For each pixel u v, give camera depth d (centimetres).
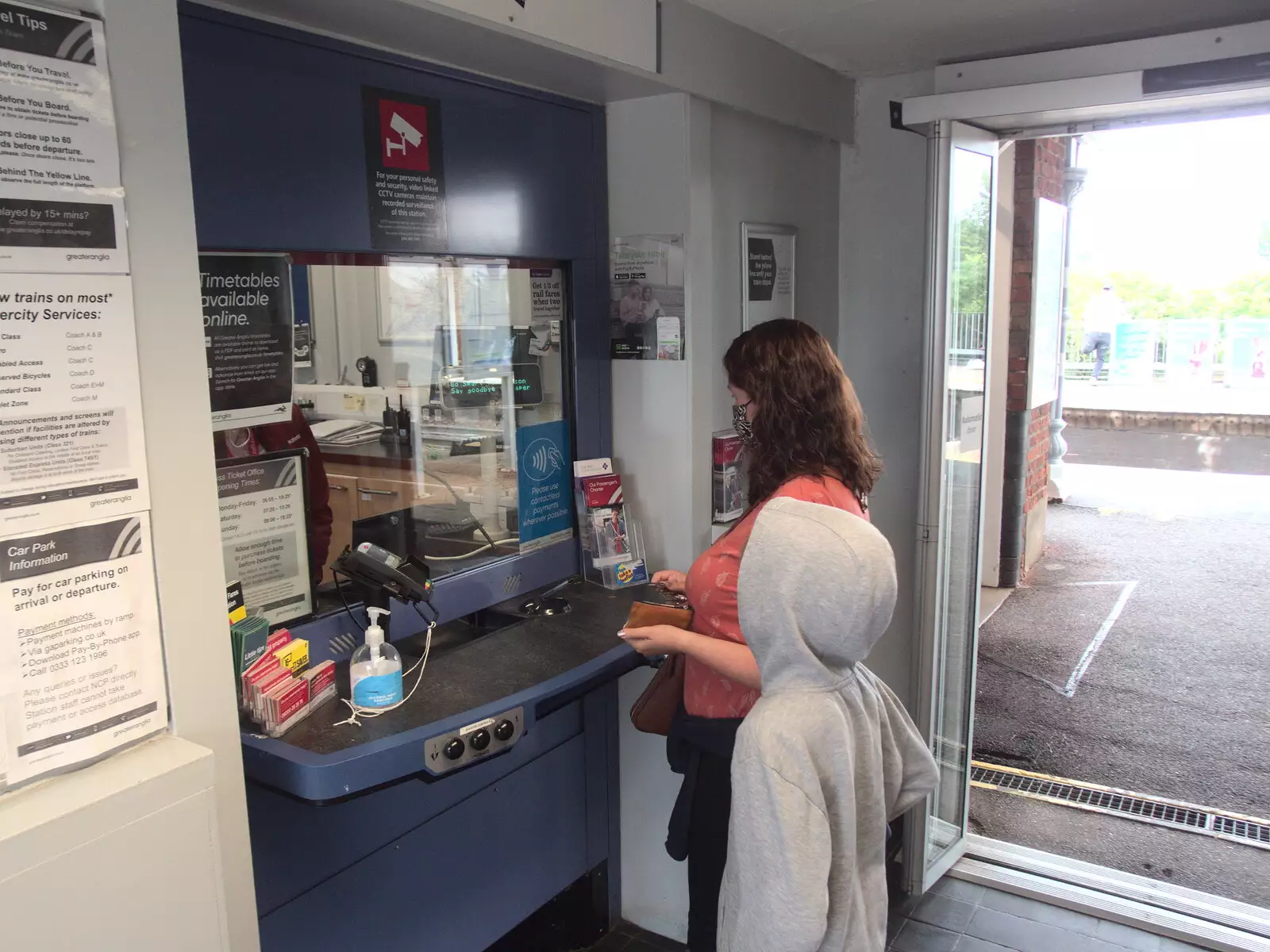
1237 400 1238
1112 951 235
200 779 117
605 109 222
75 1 105
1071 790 316
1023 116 223
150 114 112
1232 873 267
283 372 166
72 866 105
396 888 193
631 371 231
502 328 209
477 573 207
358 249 172
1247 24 194
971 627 271
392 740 141
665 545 234
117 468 113
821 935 131
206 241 148
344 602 175
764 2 200
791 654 137
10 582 105
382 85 171
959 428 252
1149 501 784
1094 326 1451
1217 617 487
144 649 118
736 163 235
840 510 140
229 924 131
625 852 253
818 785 133
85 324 108
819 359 159
